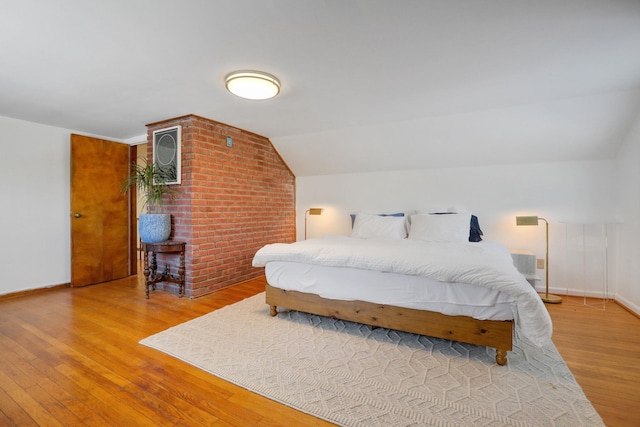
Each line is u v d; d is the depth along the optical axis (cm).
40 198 358
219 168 355
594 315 275
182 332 237
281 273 265
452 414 145
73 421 140
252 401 156
